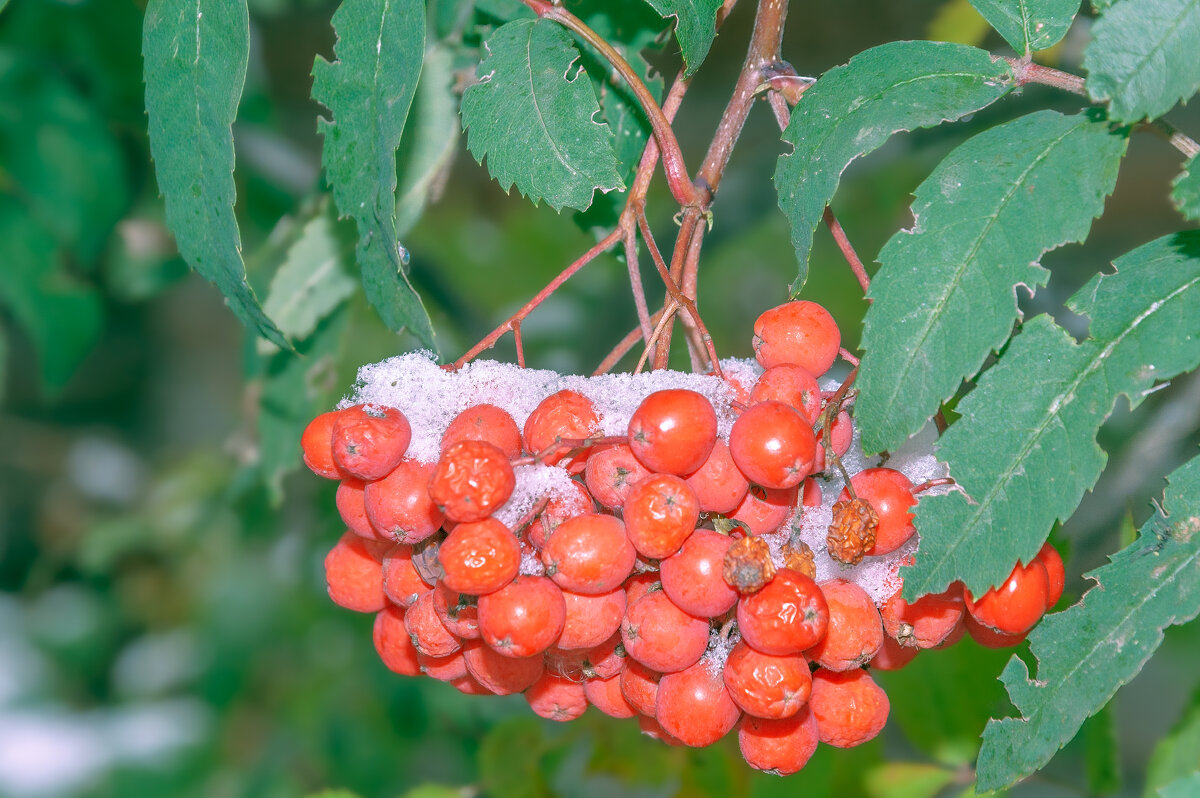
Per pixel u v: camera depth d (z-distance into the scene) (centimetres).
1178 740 51
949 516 42
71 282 65
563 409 42
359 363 70
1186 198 42
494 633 42
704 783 54
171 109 46
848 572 43
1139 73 42
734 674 42
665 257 63
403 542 43
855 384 42
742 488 42
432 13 51
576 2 49
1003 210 42
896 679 53
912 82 43
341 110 46
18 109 62
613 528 42
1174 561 42
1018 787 60
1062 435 42
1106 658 42
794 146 44
